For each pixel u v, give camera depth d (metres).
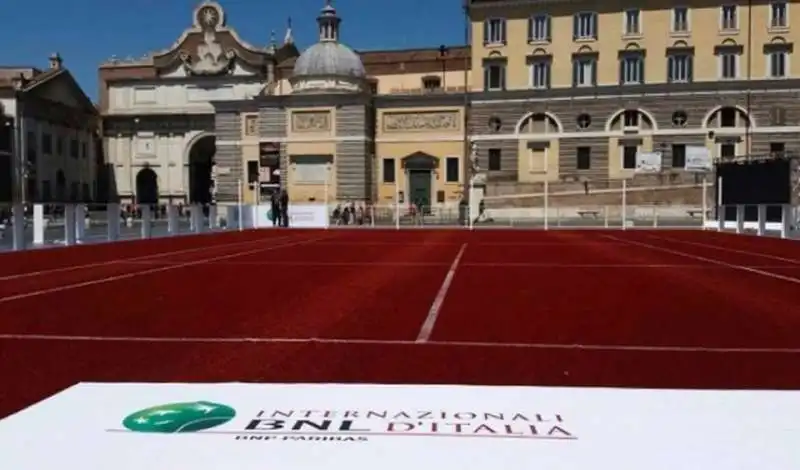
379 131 66.19
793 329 8.81
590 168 62.28
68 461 3.65
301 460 3.59
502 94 63.44
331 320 9.50
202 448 3.75
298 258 20.64
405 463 3.56
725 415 4.30
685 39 60.47
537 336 8.34
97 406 4.45
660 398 4.62
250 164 67.56
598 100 61.81
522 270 16.66
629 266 17.81
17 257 21.11
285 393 4.71
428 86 70.56
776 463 3.61
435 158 65.00
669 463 3.60
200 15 79.31
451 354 7.36
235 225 45.34
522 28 63.38
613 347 7.71
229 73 78.75
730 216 40.59
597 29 61.97
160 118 81.06
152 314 10.04
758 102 59.00
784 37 58.91
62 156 80.38
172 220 36.66
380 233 40.12
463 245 27.50
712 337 8.30
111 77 84.25
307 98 65.06
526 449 3.75
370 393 4.71
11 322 9.39
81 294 12.33
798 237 32.66
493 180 63.78
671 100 60.50
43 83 77.31
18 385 6.17
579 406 4.45
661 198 58.91
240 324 9.20
